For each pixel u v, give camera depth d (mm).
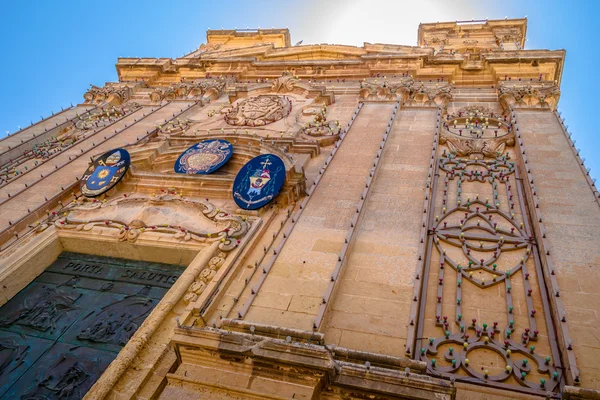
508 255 8578
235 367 5668
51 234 10320
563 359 6371
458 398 6031
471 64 18047
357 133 13062
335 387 5359
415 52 19547
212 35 31406
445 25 28875
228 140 13305
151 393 6012
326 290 7320
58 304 8930
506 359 6578
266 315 7004
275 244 8766
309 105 15945
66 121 18281
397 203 9742
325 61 19984
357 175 10844
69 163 13812
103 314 8578
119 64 22719
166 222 9984
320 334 6055
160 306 7418
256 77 20828
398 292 7461
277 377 5469
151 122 16688
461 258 8633
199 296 7629
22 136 17078
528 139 11859
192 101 18328
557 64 17125
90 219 10570
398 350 6484
